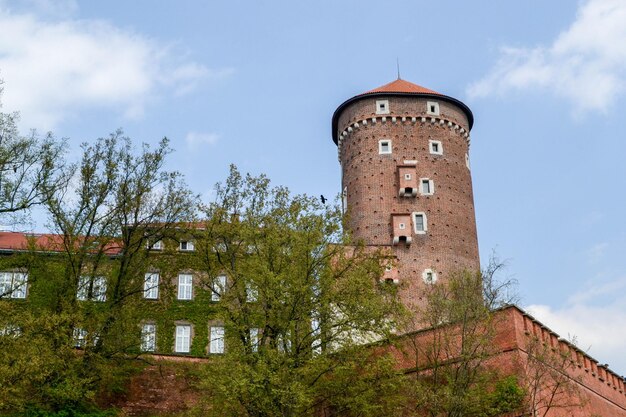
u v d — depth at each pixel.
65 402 42.88
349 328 38.47
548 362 40.81
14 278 52.50
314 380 37.97
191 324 58.88
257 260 39.78
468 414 37.91
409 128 76.75
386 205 73.62
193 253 49.34
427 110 77.56
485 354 37.62
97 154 48.22
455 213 73.88
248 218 43.66
